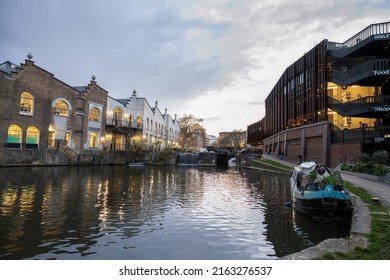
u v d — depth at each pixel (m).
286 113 46.44
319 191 11.62
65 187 17.39
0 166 27.11
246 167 47.88
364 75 27.66
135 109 49.41
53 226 9.46
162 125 63.78
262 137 75.75
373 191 14.87
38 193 15.00
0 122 27.45
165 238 8.70
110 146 42.66
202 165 56.00
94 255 7.17
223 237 9.00
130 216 11.21
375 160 22.95
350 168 24.19
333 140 31.06
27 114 30.02
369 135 26.58
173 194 16.91
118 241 8.28
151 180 23.75
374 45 28.61
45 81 32.09
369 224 8.45
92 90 39.00
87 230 9.20
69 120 35.25
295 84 42.66
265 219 11.55
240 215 12.05
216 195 17.19
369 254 6.05
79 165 34.75
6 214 10.64
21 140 29.42
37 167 29.12
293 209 13.51
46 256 6.98
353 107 29.09
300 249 8.16
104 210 11.99
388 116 29.56
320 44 35.06
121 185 19.62
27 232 8.73
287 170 34.12
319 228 10.42
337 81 32.09
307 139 36.62
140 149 44.19
